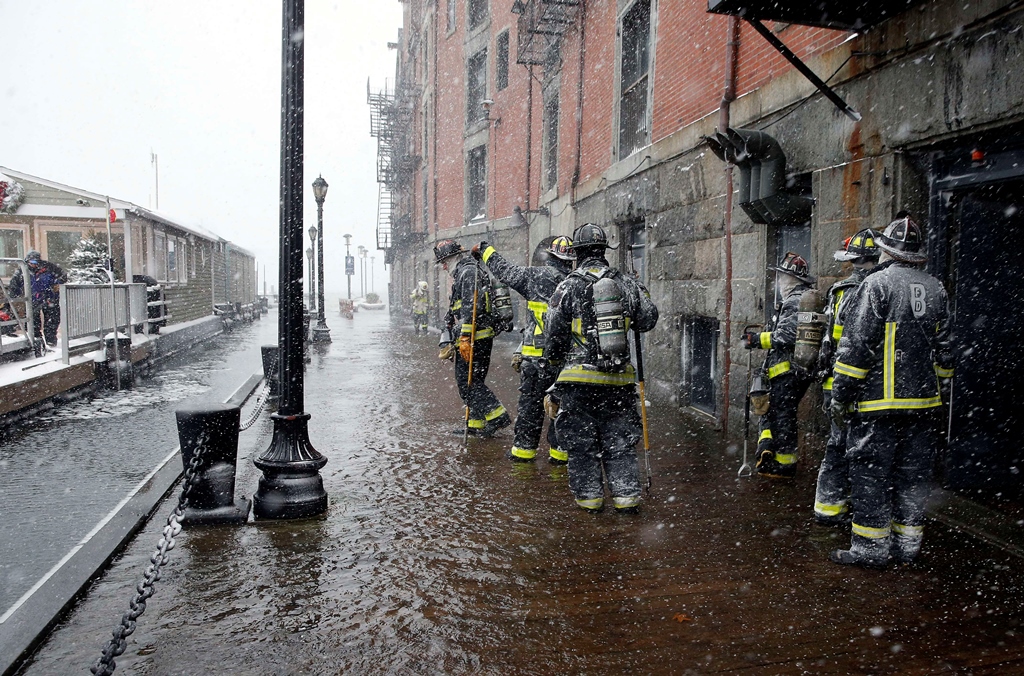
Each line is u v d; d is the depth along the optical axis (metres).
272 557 3.93
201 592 3.48
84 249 15.30
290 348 4.71
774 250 6.69
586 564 3.82
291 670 2.78
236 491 5.26
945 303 3.71
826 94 5.16
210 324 22.73
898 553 3.79
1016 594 3.40
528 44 15.27
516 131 18.70
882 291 3.60
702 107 8.03
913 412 3.59
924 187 4.94
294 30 4.56
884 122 5.01
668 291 9.01
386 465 5.94
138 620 3.20
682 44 8.55
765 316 6.68
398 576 3.67
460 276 6.79
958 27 4.32
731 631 3.08
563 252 5.88
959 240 4.71
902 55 4.82
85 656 2.90
